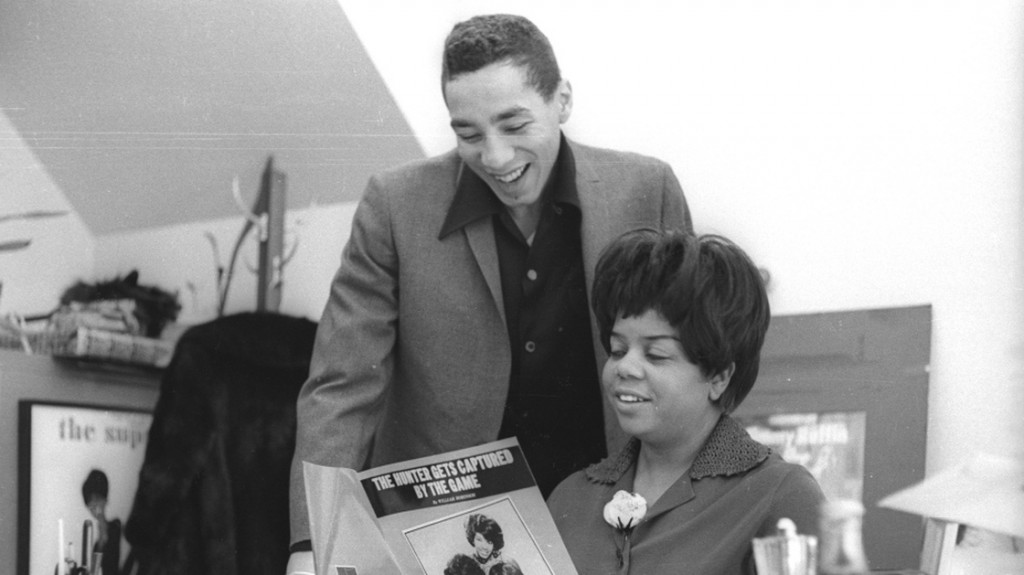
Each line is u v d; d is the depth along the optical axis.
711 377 1.73
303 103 2.61
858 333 2.50
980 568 2.17
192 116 2.65
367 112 2.56
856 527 1.71
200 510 2.69
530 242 2.11
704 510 1.71
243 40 2.58
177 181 2.73
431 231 2.13
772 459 1.74
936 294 2.49
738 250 1.75
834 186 2.58
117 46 2.62
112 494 2.83
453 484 1.84
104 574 2.76
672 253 1.73
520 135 2.04
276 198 2.68
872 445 2.43
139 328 2.89
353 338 2.12
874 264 2.53
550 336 2.10
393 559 1.81
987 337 2.44
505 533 1.80
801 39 2.61
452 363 2.12
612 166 2.16
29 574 2.71
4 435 2.73
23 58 2.62
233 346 2.72
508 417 2.10
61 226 2.79
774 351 2.56
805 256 2.59
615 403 1.75
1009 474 2.29
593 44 2.62
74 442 2.80
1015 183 2.45
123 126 2.68
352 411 2.10
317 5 2.55
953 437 2.40
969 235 2.48
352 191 2.65
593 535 1.77
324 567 1.84
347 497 1.90
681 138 2.65
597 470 1.85
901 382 2.46
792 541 1.66
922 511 2.29
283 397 2.72
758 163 2.61
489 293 2.10
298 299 2.77
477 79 2.03
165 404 2.72
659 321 1.71
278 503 2.70
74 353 2.83
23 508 2.71
